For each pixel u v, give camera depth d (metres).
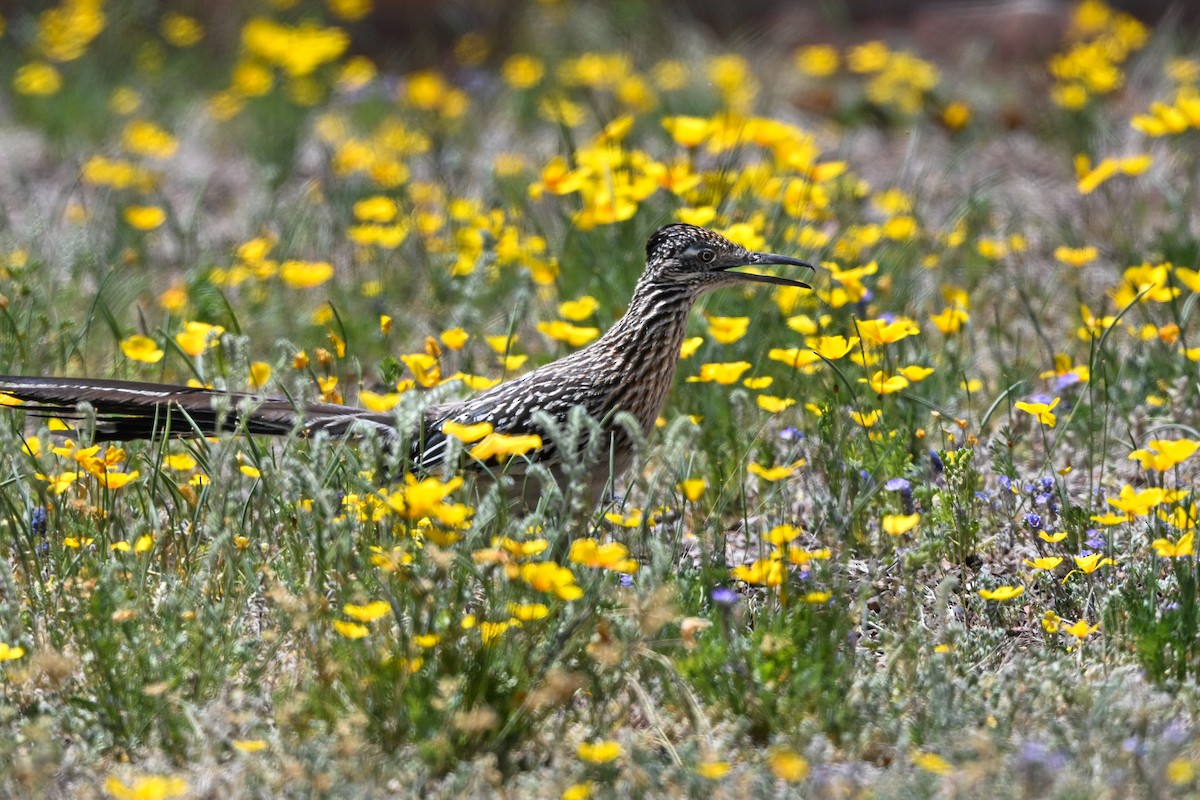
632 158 12.85
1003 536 9.52
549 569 6.87
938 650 7.68
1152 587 8.15
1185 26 24.80
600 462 9.52
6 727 7.30
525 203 15.62
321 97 23.59
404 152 18.41
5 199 18.45
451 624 7.26
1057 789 6.31
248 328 13.32
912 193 17.20
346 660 7.36
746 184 13.41
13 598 7.79
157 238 16.69
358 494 8.42
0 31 25.73
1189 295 13.17
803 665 7.45
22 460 8.71
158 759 6.98
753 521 10.01
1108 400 10.84
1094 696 7.32
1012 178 18.14
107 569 7.57
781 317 11.82
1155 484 10.03
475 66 25.94
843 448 9.77
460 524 7.77
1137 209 15.88
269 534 8.77
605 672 7.47
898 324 9.61
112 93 23.50
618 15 26.72
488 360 12.39
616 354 9.77
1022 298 12.22
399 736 7.07
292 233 15.12
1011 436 10.39
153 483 8.80
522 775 6.86
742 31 26.30
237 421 9.20
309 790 6.61
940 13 25.47
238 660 7.69
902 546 9.34
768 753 6.93
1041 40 24.30
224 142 21.47
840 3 26.11
